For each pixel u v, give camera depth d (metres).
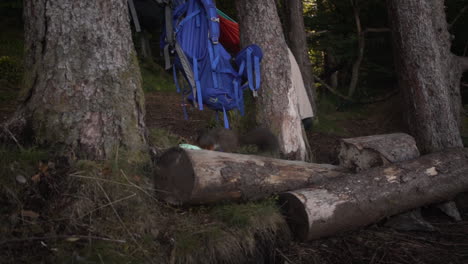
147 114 7.75
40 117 3.26
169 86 11.64
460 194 5.14
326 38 11.50
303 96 5.80
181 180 3.27
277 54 5.23
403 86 5.79
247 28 5.24
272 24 5.27
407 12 5.64
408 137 4.68
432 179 4.18
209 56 4.00
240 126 5.46
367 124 9.44
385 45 12.12
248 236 3.17
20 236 2.64
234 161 3.53
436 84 5.48
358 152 4.41
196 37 4.08
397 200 3.94
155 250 2.87
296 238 3.58
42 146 3.22
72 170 3.10
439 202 4.51
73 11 3.30
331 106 10.45
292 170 3.91
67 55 3.29
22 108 3.37
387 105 10.21
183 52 4.00
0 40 12.16
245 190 3.50
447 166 4.35
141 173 3.39
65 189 2.99
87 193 3.01
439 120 5.44
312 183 3.94
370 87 12.44
